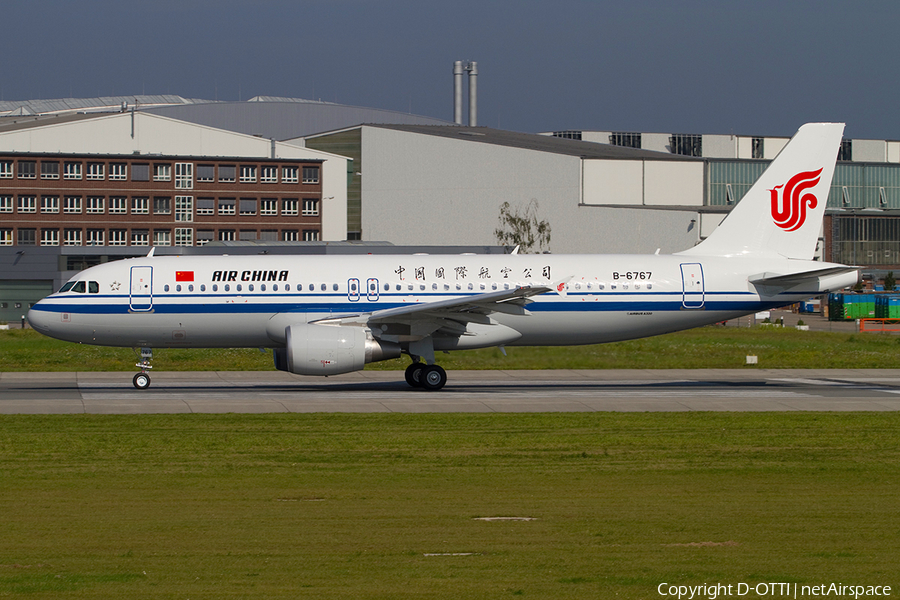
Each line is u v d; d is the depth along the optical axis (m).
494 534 57.81
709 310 143.12
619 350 189.38
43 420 104.88
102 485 71.81
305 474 76.44
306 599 45.81
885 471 78.75
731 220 147.12
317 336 129.38
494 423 103.81
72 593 46.53
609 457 84.50
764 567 51.12
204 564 51.41
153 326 137.00
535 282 140.25
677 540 56.53
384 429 99.25
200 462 81.19
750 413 113.62
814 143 146.75
